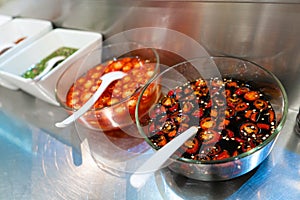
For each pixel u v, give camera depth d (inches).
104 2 18.4
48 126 18.7
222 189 13.9
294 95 16.0
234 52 16.2
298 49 14.2
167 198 14.0
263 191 13.6
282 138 15.3
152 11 17.0
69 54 20.9
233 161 11.7
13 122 19.5
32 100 20.8
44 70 18.9
